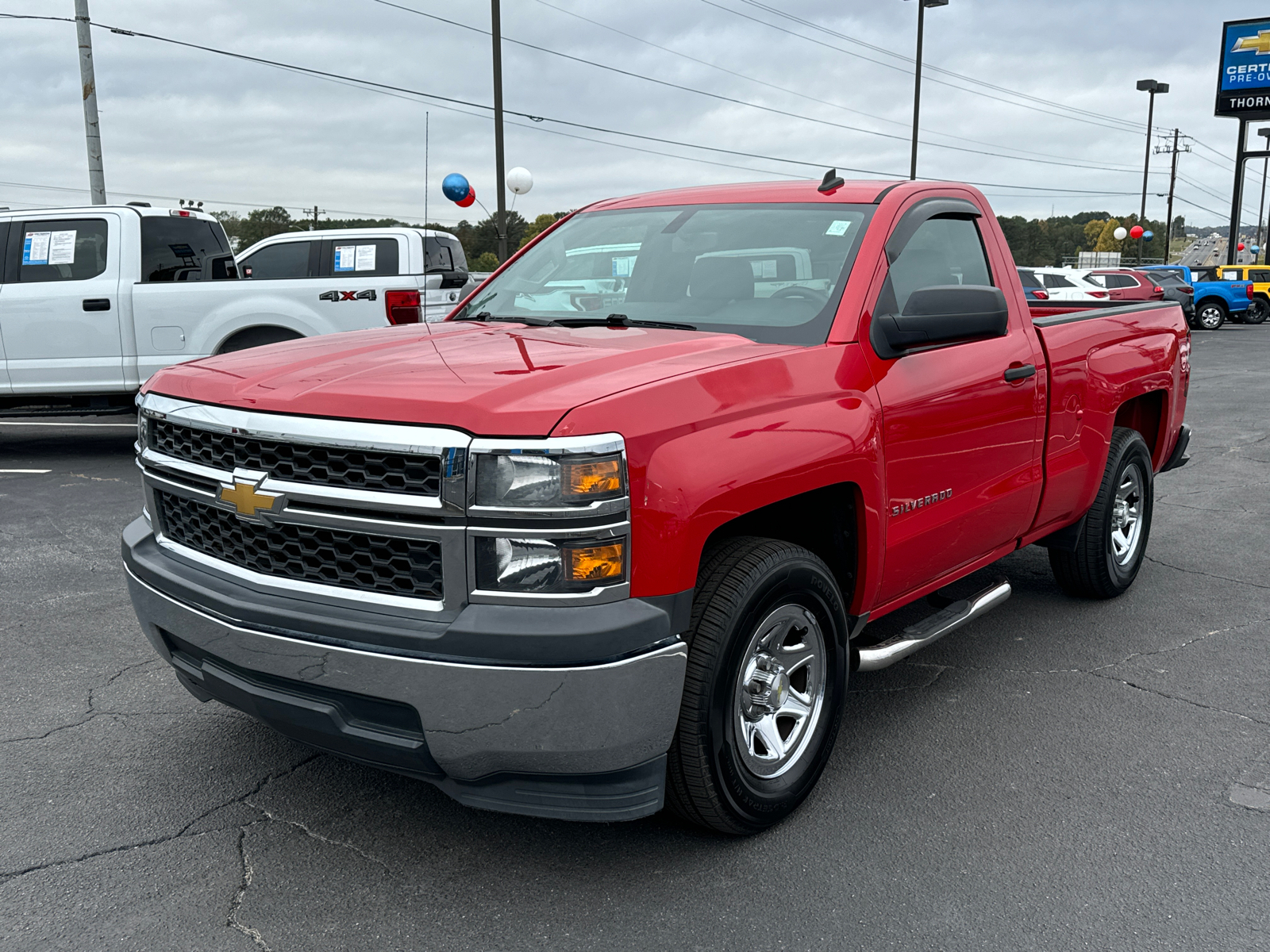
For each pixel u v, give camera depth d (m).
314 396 2.59
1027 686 4.15
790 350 3.02
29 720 3.77
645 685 2.45
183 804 3.17
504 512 2.34
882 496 3.20
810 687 3.13
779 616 2.91
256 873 2.80
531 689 2.36
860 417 3.08
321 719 2.60
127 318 9.03
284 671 2.59
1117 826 3.06
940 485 3.53
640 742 2.50
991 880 2.78
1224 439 10.62
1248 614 5.05
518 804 2.58
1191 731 3.73
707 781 2.73
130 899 2.67
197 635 2.79
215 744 3.58
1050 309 5.98
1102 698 4.03
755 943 2.51
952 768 3.44
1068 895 2.71
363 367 2.80
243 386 2.79
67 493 7.86
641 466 2.43
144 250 9.16
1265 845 2.95
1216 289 31.34
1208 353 22.69
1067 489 4.48
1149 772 3.41
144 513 3.31
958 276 3.90
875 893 2.71
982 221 4.09
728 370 2.75
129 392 9.18
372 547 2.51
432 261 12.17
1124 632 4.79
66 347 9.05
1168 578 5.68
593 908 2.64
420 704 2.42
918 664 4.40
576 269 3.92
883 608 3.54
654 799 2.63
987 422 3.74
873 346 3.24
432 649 2.39
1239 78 45.84
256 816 3.10
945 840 2.98
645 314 3.54
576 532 2.34
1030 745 3.61
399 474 2.44
